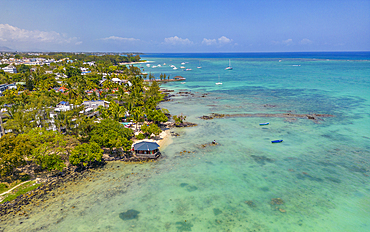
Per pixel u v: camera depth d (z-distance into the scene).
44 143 58.66
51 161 55.69
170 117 113.00
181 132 91.25
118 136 71.00
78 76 199.25
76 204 47.19
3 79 174.88
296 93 169.62
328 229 40.69
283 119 106.94
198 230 40.59
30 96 123.50
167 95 171.50
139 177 58.06
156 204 47.62
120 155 69.62
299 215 44.31
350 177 57.41
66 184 54.41
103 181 56.00
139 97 137.00
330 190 52.16
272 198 49.59
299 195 50.53
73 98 133.38
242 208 46.41
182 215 44.44
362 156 68.62
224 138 84.44
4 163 52.50
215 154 71.38
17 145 54.91
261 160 67.12
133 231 40.19
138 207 46.62
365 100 139.75
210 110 126.19
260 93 174.00
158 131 82.31
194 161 66.81
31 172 58.03
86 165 62.97
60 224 41.50
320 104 134.00
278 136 85.81
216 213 45.00
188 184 54.97
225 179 57.12
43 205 46.59
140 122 102.44
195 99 156.75
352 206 46.75
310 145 77.25
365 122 99.88
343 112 115.94
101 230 40.28
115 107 102.44
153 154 68.06
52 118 83.88
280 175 58.81
